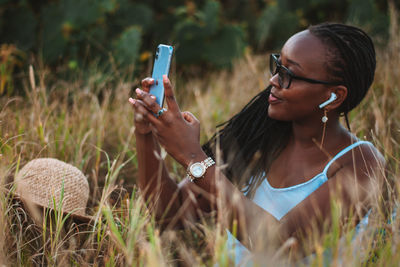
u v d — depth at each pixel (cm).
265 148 161
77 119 267
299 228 137
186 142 137
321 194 142
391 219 146
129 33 376
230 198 137
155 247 132
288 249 137
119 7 454
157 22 491
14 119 237
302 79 138
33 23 395
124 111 296
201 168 138
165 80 131
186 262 169
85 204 198
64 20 384
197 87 387
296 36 140
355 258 132
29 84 335
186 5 515
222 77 409
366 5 464
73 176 190
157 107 134
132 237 140
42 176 184
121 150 255
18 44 396
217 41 462
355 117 244
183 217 171
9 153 198
